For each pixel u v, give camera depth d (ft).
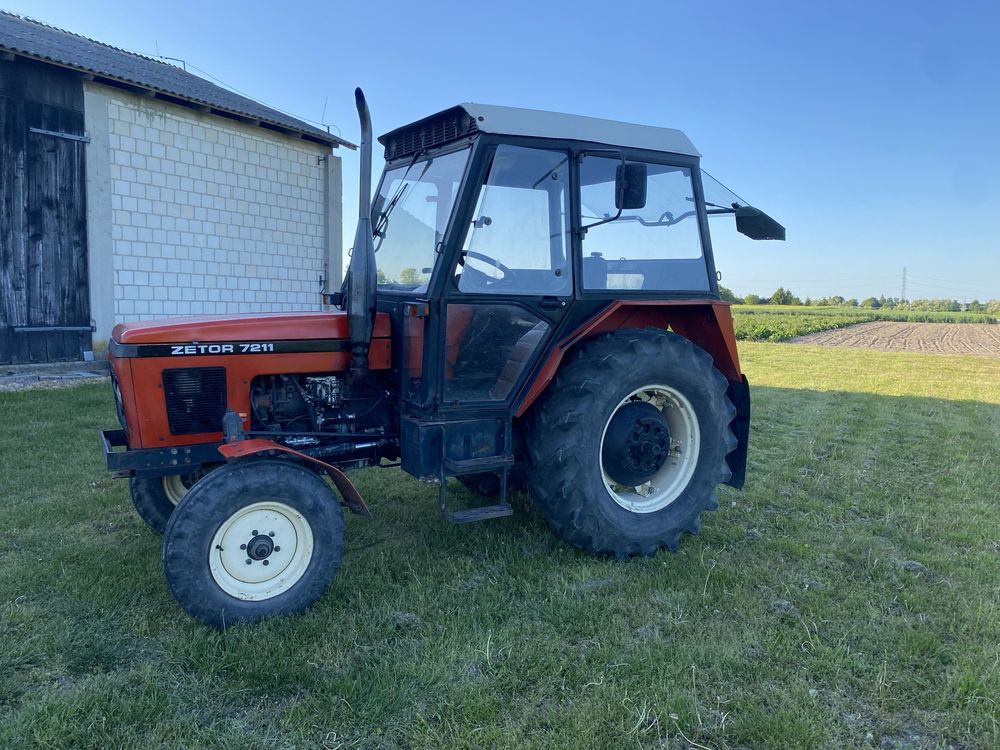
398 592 10.43
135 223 31.17
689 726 7.44
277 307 37.70
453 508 14.16
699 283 12.96
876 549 12.31
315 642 8.94
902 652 8.81
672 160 12.33
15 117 26.94
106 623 9.23
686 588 10.64
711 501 12.69
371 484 15.67
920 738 7.38
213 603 9.07
